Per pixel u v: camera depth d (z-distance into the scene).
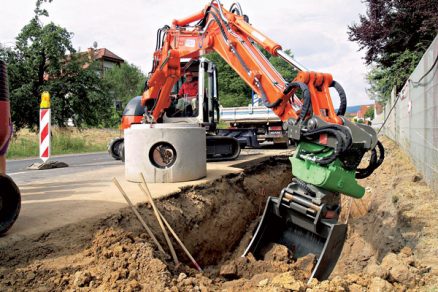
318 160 4.80
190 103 11.46
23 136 27.30
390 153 13.37
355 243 6.90
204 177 7.76
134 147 7.21
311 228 5.18
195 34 9.52
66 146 21.88
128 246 4.10
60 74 26.62
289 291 3.59
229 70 51.78
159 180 7.05
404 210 6.36
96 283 3.50
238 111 19.33
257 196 9.16
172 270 4.02
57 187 7.07
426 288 3.76
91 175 8.90
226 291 3.67
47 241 4.05
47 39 24.66
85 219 4.58
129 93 61.34
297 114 5.88
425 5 15.02
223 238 6.81
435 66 6.77
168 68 9.86
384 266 4.25
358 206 9.05
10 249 3.77
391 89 19.64
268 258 5.53
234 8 8.34
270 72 6.96
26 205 5.34
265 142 19.67
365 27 17.31
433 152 7.06
